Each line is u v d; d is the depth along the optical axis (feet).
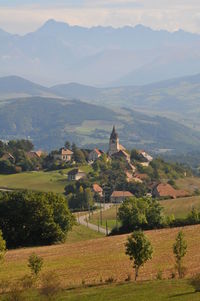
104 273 281.95
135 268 268.21
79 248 372.99
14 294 216.13
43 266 307.99
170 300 205.16
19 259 336.08
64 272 289.33
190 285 227.20
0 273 294.46
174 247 265.95
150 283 238.07
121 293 221.46
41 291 224.74
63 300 215.10
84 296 219.00
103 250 358.23
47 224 423.23
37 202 426.10
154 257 320.50
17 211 424.87
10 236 424.05
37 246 415.23
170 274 269.44
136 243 257.34
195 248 344.69
